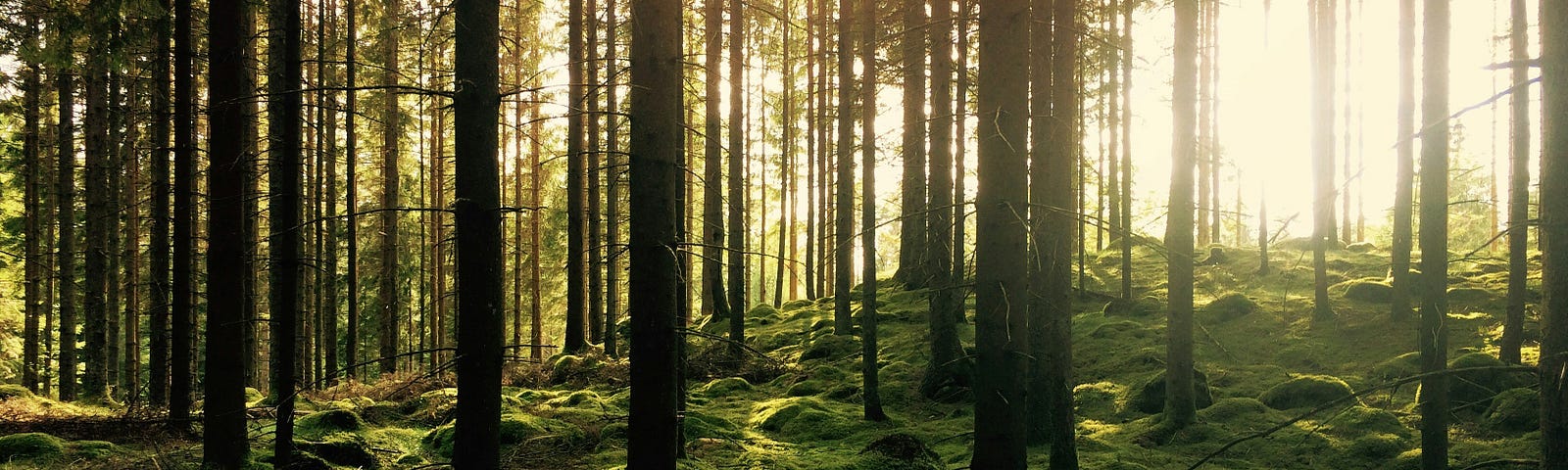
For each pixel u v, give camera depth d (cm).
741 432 1180
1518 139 1164
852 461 926
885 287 2600
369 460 955
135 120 1583
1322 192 1900
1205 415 1199
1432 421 805
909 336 1891
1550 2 436
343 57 1722
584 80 1886
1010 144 767
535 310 2366
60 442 927
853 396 1455
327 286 1838
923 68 1502
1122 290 1919
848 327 1862
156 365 1372
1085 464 1020
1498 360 1171
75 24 932
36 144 1722
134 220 1775
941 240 1457
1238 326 1661
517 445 1059
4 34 1138
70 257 1587
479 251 679
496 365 693
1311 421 1123
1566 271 431
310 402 1404
